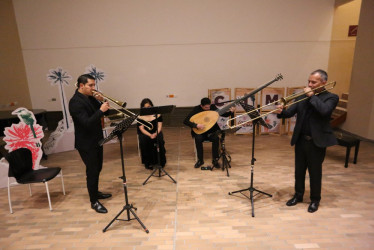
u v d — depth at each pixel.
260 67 6.12
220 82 6.20
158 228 2.40
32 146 3.21
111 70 6.07
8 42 5.74
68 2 5.66
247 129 5.47
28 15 5.69
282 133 5.55
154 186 3.24
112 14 5.76
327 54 6.07
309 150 2.43
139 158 4.29
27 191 3.20
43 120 4.58
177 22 5.84
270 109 5.34
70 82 6.11
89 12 5.73
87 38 5.88
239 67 6.11
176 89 6.22
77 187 3.29
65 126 4.71
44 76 6.05
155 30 5.88
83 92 2.47
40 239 2.29
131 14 5.77
